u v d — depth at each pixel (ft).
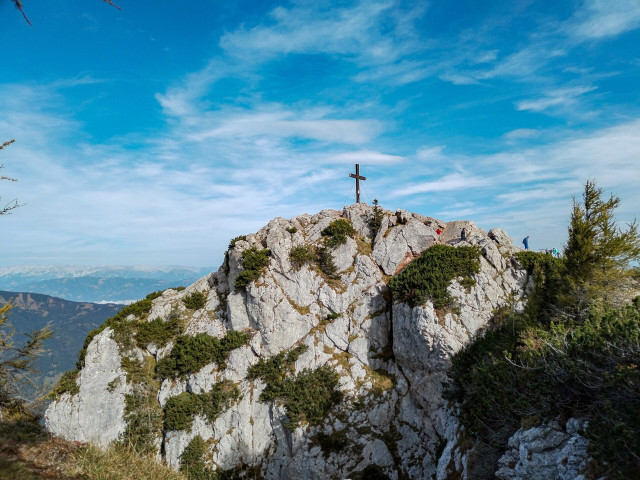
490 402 67.51
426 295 106.63
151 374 129.59
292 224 146.72
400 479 98.27
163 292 156.15
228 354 123.95
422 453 99.45
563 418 49.11
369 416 106.52
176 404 116.88
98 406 123.54
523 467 50.31
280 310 124.57
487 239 118.11
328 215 149.59
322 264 130.52
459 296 106.22
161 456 112.98
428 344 103.40
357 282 127.03
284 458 106.63
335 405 108.88
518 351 73.51
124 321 139.13
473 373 80.84
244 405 115.03
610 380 43.29
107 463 48.26
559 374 51.42
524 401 56.24
